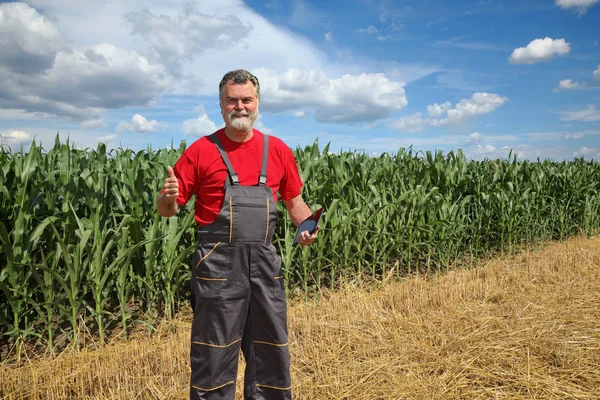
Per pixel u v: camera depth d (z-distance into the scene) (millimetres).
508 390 2930
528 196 7855
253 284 2180
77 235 3689
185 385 2959
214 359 2150
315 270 5062
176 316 4336
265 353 2285
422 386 2941
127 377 2959
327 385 2912
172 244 4121
